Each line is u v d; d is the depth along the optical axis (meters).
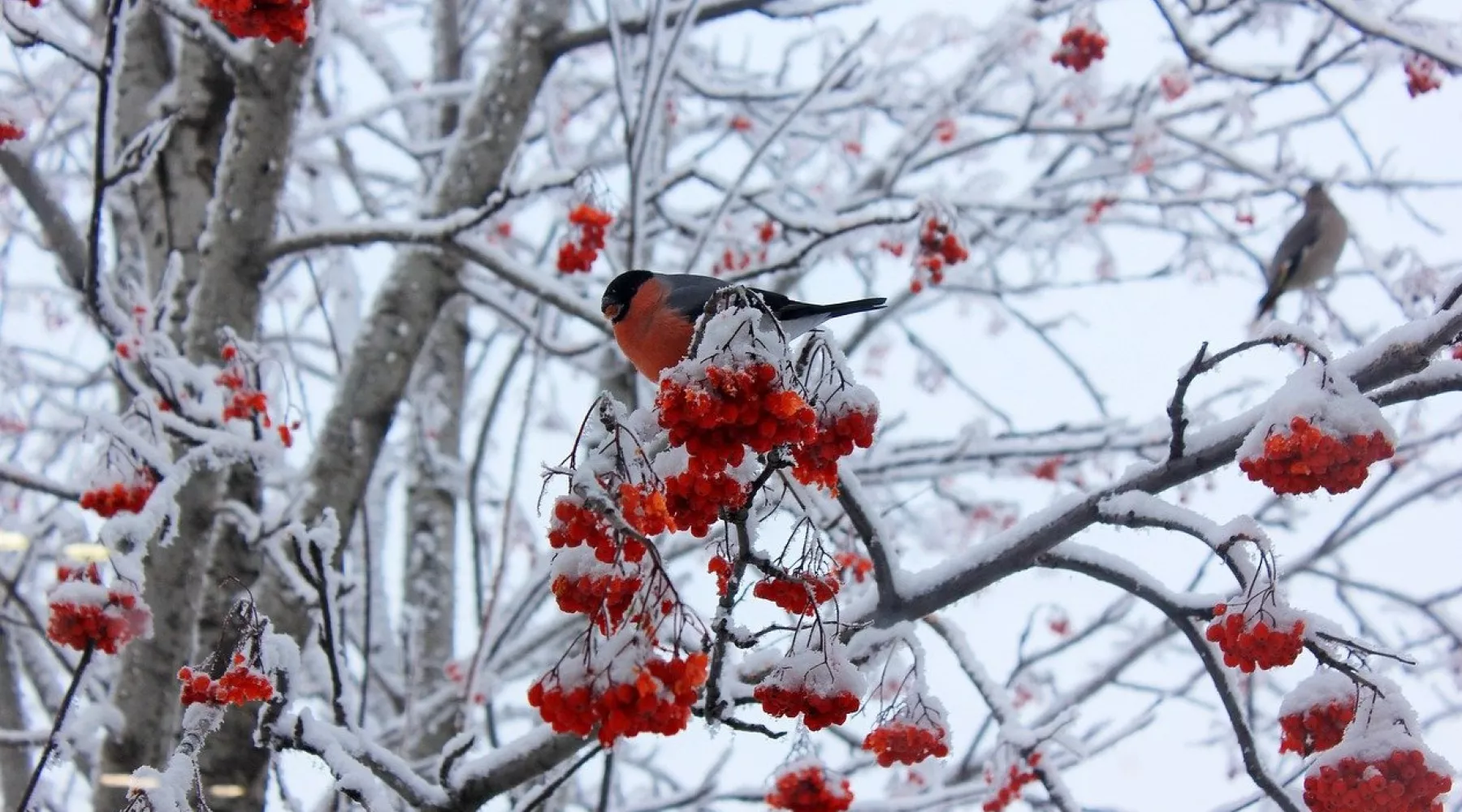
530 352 8.18
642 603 2.39
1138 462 3.74
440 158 8.20
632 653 2.33
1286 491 3.04
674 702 2.32
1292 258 7.32
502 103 6.64
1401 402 3.52
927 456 7.28
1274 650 3.08
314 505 6.00
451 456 8.71
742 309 2.52
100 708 5.19
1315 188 7.38
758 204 5.96
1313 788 3.15
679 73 7.45
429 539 8.29
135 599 3.72
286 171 5.93
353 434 6.15
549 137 7.27
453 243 5.66
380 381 6.25
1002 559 3.79
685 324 4.33
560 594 2.43
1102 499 3.67
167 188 6.12
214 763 5.08
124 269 6.90
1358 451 2.94
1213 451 3.56
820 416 2.67
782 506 4.65
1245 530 3.24
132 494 4.36
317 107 8.73
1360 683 3.16
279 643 3.69
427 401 8.64
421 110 8.84
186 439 4.89
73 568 4.09
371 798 3.59
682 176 6.65
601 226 5.47
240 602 3.45
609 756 4.02
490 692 5.41
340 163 8.61
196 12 5.81
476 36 8.88
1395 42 6.24
